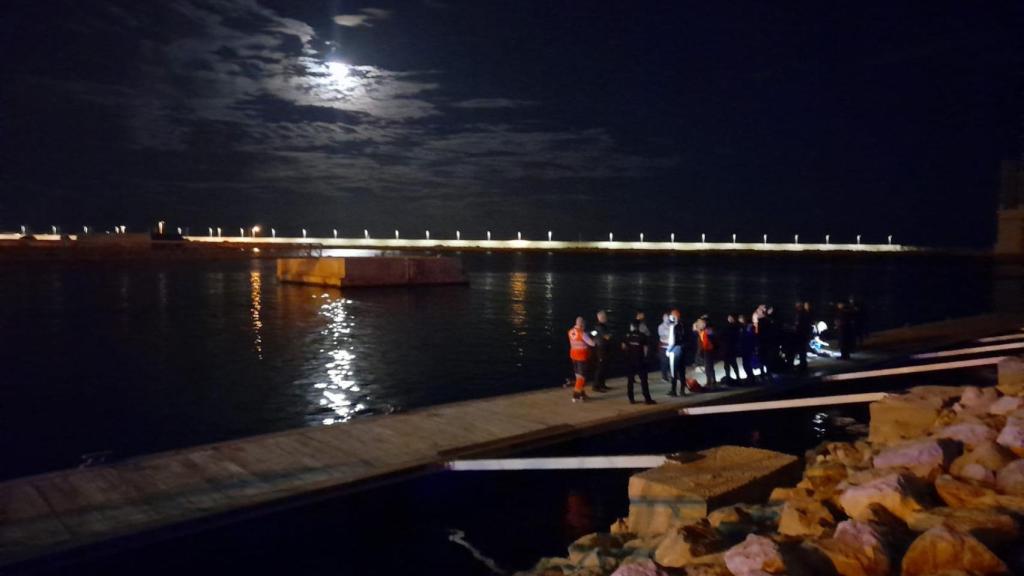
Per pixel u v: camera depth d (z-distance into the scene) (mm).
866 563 5562
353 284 63188
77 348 30828
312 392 22016
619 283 81625
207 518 9898
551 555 10117
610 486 12500
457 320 41000
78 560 8969
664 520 9047
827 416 16656
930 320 43906
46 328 37250
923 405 11039
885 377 20703
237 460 12211
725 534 7613
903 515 6590
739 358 21891
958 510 6258
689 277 99562
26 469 14984
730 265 163125
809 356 23234
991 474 7219
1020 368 11789
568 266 145250
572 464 11781
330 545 10352
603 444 14508
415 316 43000
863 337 26219
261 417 19078
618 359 27188
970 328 29359
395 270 65625
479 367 26266
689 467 9906
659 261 195500
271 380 23859
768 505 8633
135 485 11031
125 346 31312
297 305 49312
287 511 10594
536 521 11172
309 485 10992
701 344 17875
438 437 13594
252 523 10250
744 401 17219
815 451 12383
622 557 8391
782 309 49781
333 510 11000
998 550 5609
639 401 16438
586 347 16531
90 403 20672
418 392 22016
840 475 9023
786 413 16969
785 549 5742
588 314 44781
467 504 11781
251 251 170250
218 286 66938
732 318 18688
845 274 111938
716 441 15062
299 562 9859
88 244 151125
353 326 38188
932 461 7707
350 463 12039
